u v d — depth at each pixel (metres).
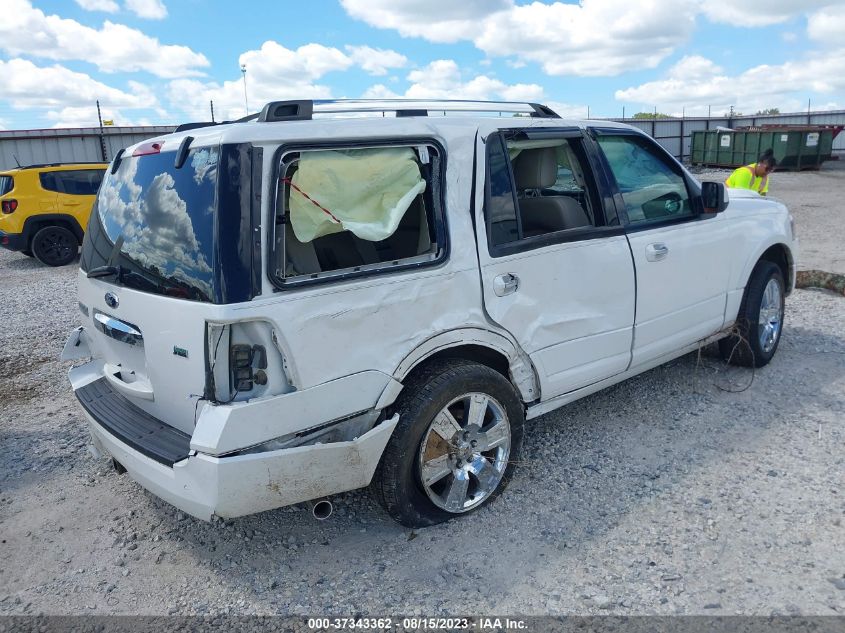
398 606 2.94
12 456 4.58
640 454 4.15
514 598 2.95
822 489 3.64
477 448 3.50
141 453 3.03
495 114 3.90
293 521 3.63
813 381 5.16
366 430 3.15
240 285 2.71
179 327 2.87
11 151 21.34
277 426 2.83
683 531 3.34
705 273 4.76
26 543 3.56
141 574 3.27
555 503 3.66
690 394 5.02
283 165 2.84
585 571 3.09
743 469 3.90
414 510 3.34
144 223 3.14
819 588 2.89
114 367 3.58
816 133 28.17
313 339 2.88
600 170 4.07
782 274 5.66
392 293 3.10
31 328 8.08
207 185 2.80
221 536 3.54
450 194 3.33
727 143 30.62
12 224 12.96
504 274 3.52
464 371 3.35
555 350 3.83
